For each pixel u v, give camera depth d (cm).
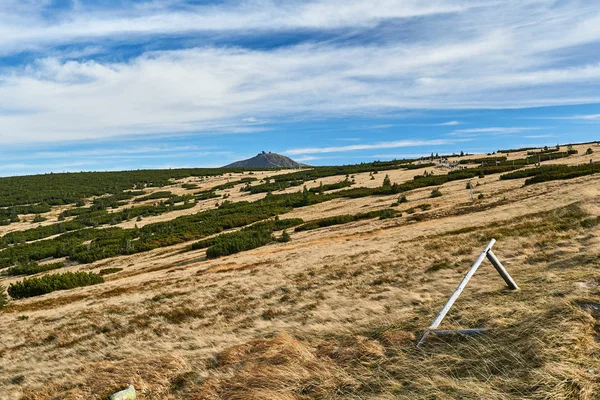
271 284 2209
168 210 11256
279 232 5919
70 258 6650
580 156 8775
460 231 2817
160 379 828
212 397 689
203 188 15688
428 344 688
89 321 1972
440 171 10769
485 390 489
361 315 1198
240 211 8662
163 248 6359
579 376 466
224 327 1471
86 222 10788
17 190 17125
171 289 2636
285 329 1178
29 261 6925
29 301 3322
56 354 1502
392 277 1775
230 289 2258
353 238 3928
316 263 2681
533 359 528
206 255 4828
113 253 6406
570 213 2378
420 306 1097
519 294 841
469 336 660
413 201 6241
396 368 628
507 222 2744
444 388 532
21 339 1878
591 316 596
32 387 1088
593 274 853
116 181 18938
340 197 8675
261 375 696
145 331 1605
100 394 805
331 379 636
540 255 1478
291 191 11519
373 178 11369
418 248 2402
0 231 10888
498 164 9638
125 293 2872
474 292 1030
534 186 4966
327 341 894
